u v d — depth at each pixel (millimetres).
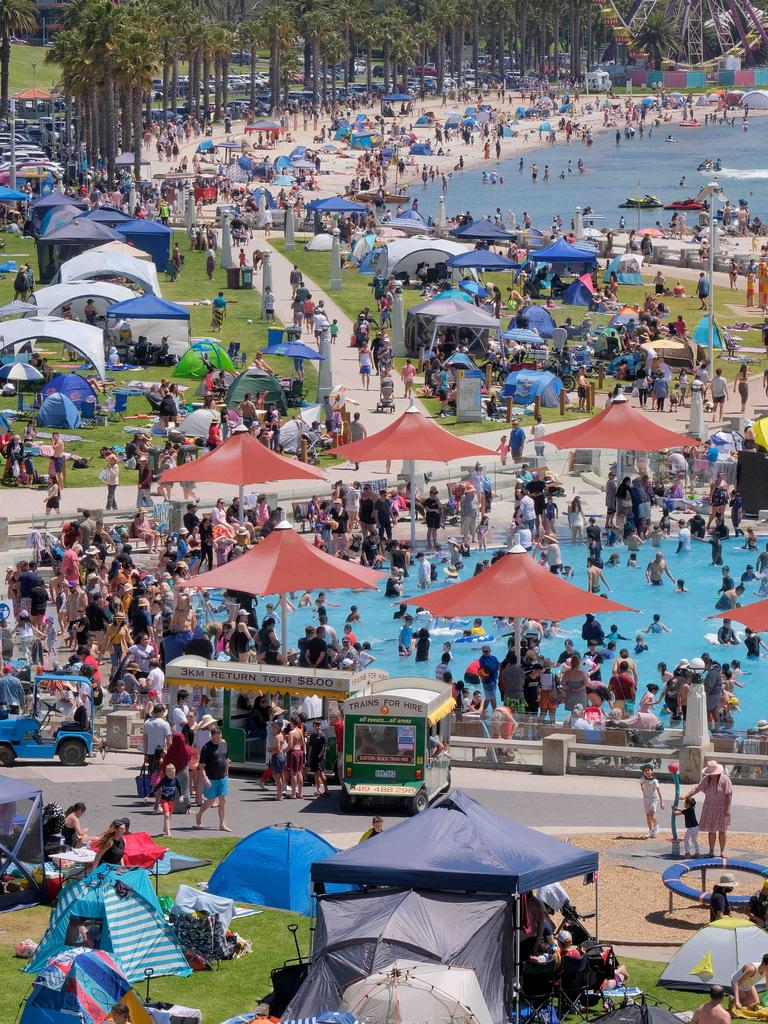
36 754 53969
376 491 88938
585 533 89250
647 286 151500
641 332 120438
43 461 93312
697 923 39656
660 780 54156
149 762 50031
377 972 30391
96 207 167500
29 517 81125
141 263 126875
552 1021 32875
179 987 34312
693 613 76562
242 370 115000
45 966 33875
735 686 65562
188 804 47812
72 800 49250
